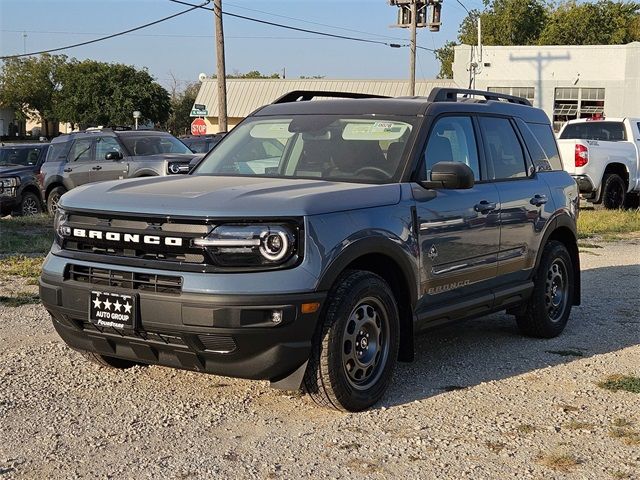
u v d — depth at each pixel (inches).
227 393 214.2
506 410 206.8
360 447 179.9
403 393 218.8
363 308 199.6
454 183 215.8
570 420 200.4
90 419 193.6
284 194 191.8
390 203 207.9
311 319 184.5
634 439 188.2
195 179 219.3
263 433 187.2
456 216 229.9
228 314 177.3
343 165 224.5
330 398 194.7
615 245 539.5
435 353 262.2
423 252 217.5
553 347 272.4
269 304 178.7
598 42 2304.4
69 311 196.7
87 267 194.1
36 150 815.1
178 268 182.4
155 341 187.9
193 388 217.6
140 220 189.0
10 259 422.6
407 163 220.7
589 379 235.3
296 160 231.1
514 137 274.5
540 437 188.9
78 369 231.9
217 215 180.5
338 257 188.7
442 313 228.5
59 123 2812.5
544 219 275.7
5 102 2755.9
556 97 1496.1
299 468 167.9
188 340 181.9
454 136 242.7
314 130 238.5
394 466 170.4
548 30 2335.1
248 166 238.1
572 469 170.9
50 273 200.7
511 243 258.2
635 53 1441.9
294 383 189.8
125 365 233.5
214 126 2103.8
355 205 198.2
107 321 189.3
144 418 195.2
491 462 173.6
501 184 257.4
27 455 171.6
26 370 229.9
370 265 210.8
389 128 231.5
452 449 180.2
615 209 722.2
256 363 183.9
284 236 181.2
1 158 797.2
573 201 299.0
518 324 284.5
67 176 696.4
